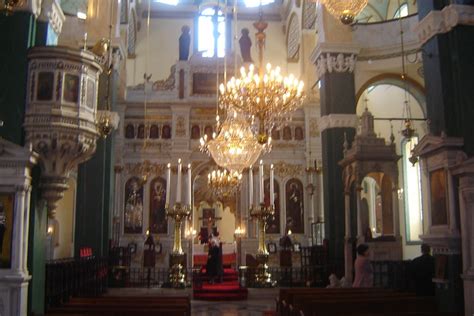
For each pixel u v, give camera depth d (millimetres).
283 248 23203
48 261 12734
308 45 29938
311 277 20750
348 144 20328
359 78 22719
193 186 28516
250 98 13648
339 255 19656
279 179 28469
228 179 22734
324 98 20891
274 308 16812
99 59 11320
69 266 13391
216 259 20828
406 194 26109
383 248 16922
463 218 9945
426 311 10516
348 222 17891
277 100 13734
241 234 27594
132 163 28141
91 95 10195
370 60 22266
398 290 12875
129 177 28016
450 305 10320
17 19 10031
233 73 28938
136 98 28625
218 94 25750
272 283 20484
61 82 9688
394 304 10344
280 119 24656
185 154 28031
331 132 20469
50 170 9883
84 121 9805
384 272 15641
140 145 28297
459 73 10812
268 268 23328
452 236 10156
